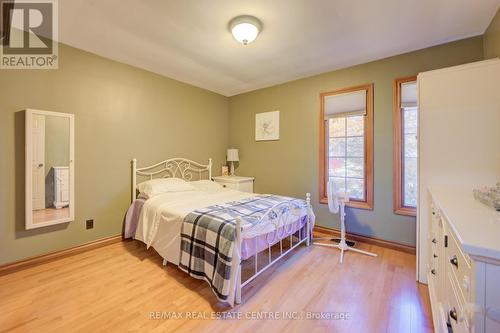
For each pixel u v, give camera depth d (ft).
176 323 5.05
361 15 6.37
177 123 11.86
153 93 10.77
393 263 7.81
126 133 9.84
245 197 9.68
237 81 11.98
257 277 6.93
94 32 7.31
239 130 14.25
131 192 10.06
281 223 7.55
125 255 8.38
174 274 7.09
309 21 6.64
